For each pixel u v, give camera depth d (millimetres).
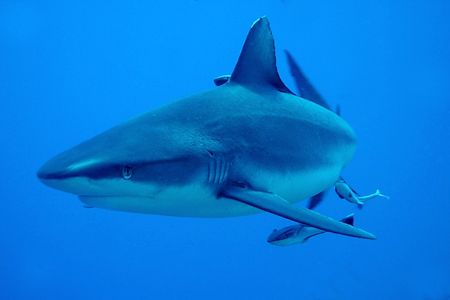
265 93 3760
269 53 3795
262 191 3135
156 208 2969
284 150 3520
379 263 16594
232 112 3365
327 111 4496
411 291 15992
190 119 3174
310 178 3783
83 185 2580
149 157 2750
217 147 3072
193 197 2980
